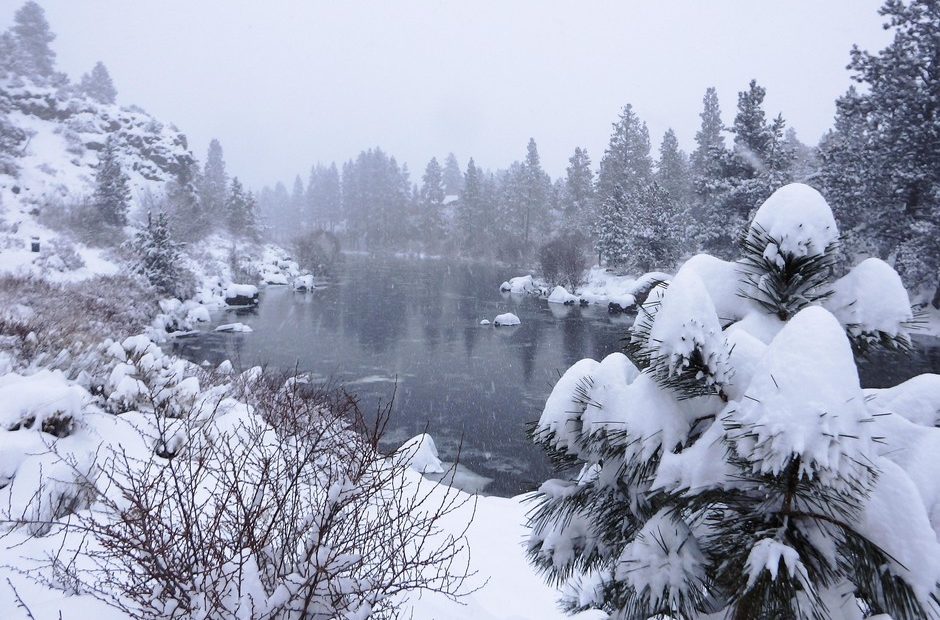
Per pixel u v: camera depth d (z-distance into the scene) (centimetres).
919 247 2838
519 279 4956
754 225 230
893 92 3038
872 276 212
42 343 1048
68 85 8538
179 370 1081
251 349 2462
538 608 476
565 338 2869
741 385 189
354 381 2025
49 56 8588
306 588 225
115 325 1975
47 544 351
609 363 225
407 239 11038
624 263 4894
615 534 225
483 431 1576
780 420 153
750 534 175
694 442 204
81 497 432
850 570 166
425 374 2155
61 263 2938
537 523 253
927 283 2958
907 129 2995
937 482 165
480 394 1920
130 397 769
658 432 199
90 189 5425
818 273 219
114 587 273
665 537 193
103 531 257
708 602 193
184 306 3128
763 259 222
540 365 2319
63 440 575
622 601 201
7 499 430
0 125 5606
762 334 213
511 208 9062
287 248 8188
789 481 163
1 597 268
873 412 190
